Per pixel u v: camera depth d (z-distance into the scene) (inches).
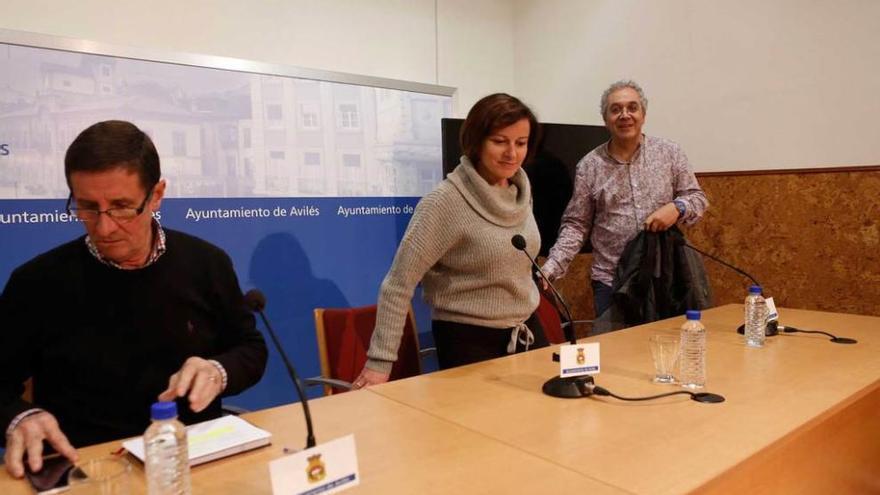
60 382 51.7
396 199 133.6
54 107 92.7
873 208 106.1
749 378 60.1
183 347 54.8
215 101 107.7
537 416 50.1
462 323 72.2
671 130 134.2
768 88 118.6
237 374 51.1
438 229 69.4
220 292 57.9
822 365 64.6
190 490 37.4
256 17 117.1
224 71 108.4
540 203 129.2
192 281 55.9
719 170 126.8
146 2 104.7
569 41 151.6
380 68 136.1
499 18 159.9
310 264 120.1
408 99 134.7
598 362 57.6
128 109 99.1
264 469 40.9
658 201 104.0
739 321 89.0
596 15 145.7
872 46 105.5
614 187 105.7
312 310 120.3
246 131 111.3
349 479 36.4
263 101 113.3
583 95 150.0
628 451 42.5
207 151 107.0
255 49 117.3
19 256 90.6
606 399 54.3
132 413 52.7
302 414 51.7
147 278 53.1
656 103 136.3
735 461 40.6
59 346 51.2
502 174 71.0
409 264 69.0
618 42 142.0
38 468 39.4
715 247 127.3
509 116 68.2
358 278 127.6
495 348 73.0
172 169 103.3
